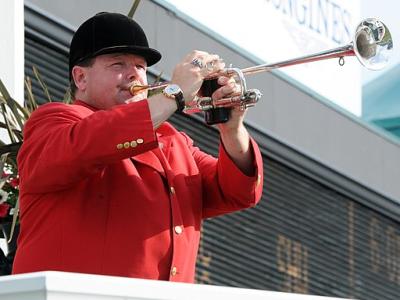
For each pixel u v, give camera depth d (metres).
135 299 4.72
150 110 5.68
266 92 13.52
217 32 12.66
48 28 10.65
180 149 6.12
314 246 14.26
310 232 14.21
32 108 7.62
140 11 11.84
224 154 6.01
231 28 12.81
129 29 6.05
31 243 5.68
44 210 5.70
